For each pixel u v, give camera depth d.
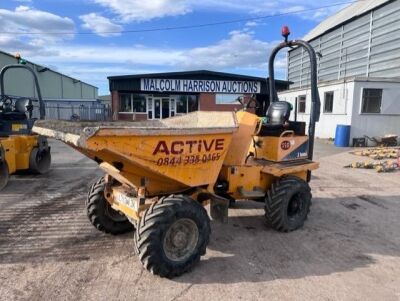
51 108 29.41
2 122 8.05
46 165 8.89
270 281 3.61
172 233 3.60
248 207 6.07
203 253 3.82
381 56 20.12
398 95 16.27
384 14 19.75
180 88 25.41
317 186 7.88
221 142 4.00
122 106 26.17
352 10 25.05
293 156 5.36
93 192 4.54
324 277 3.71
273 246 4.47
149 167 3.42
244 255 4.20
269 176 5.00
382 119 16.34
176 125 5.33
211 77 25.48
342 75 24.00
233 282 3.57
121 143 3.17
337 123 17.47
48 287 3.41
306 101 20.20
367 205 6.42
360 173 9.46
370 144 16.25
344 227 5.23
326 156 12.64
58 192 6.95
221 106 25.86
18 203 6.16
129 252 4.20
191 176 3.83
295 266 3.95
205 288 3.45
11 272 3.69
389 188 7.75
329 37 25.42
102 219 4.55
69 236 4.67
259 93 26.03
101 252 4.20
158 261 3.46
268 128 5.20
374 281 3.66
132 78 24.75
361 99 16.09
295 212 5.08
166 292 3.36
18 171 8.70
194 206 3.70
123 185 4.29
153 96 26.27
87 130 2.95
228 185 4.52
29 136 8.26
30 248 4.29
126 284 3.49
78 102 35.00
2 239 4.56
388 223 5.45
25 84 29.16
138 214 3.71
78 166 9.95
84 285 3.46
